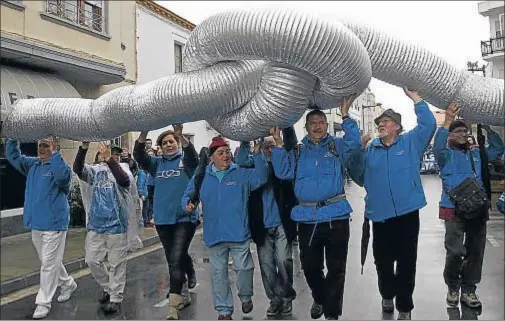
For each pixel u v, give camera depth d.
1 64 4.69
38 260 4.92
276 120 3.45
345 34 3.04
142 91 3.58
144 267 6.05
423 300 4.38
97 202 4.39
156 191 4.32
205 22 3.32
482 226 4.18
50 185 4.23
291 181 4.02
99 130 3.83
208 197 3.86
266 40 3.00
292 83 3.27
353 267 5.72
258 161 3.93
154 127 3.75
